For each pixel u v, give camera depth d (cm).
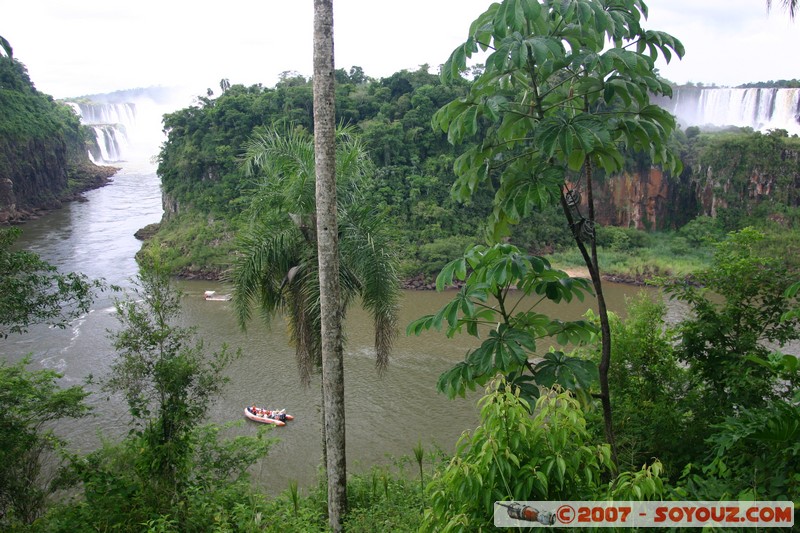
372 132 5297
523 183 469
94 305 3388
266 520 785
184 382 924
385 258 1046
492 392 408
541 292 505
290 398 2339
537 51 410
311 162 1054
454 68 484
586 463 372
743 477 450
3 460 880
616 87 454
